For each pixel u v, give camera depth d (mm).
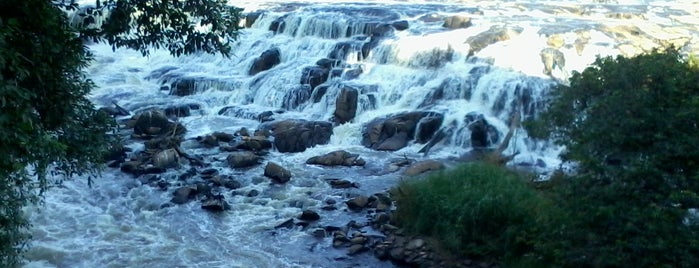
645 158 8164
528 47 19297
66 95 8266
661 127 8172
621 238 8273
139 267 11062
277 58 21781
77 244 11734
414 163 15773
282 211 13312
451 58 19266
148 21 8883
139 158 15641
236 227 12641
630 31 21359
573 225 8750
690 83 8352
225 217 13023
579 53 19172
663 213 7977
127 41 8891
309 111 19359
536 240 9883
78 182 14172
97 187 14102
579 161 8789
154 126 17688
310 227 12625
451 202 11555
